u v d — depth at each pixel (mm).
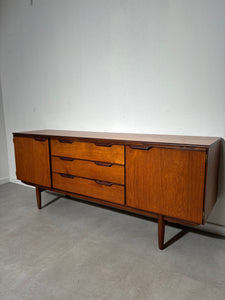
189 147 1503
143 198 1750
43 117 3014
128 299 1312
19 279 1479
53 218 2312
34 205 2645
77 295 1345
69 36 2568
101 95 2459
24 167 2498
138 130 2291
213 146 1586
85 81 2547
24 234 2014
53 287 1409
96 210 2496
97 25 2352
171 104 2068
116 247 1812
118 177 1846
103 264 1614
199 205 1530
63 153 2146
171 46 1983
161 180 1646
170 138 1837
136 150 1713
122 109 2350
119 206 1898
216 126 1901
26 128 3240
